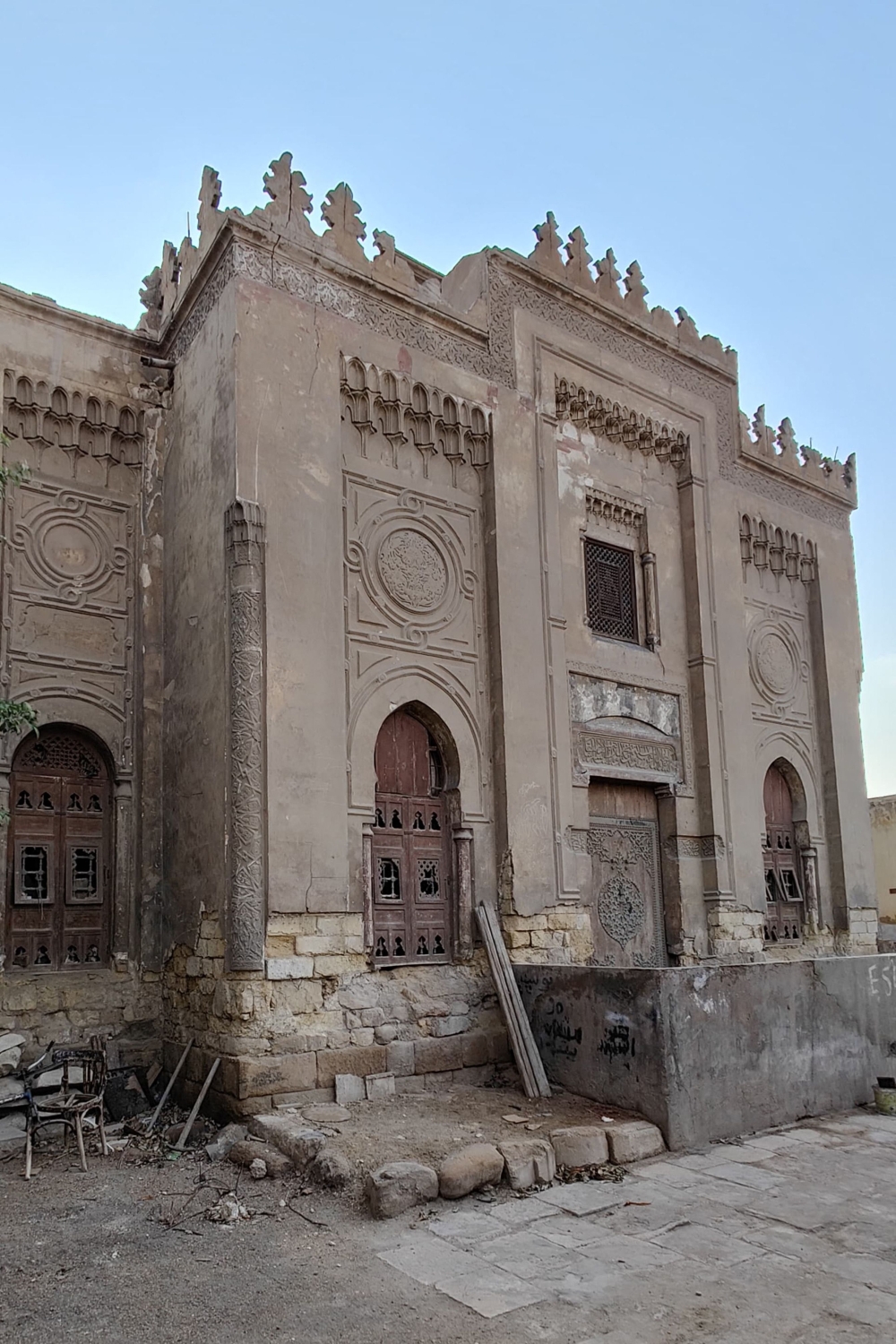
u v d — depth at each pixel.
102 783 11.46
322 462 10.98
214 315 11.19
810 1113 10.02
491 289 13.18
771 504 17.02
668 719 14.41
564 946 11.98
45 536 11.39
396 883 11.14
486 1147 7.69
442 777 11.84
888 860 25.95
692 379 15.74
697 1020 9.19
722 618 15.26
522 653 12.38
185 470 11.67
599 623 14.05
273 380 10.77
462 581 12.27
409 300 12.17
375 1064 9.98
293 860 9.82
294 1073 9.39
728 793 14.59
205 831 10.33
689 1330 5.30
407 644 11.53
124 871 11.21
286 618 10.28
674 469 15.45
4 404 11.25
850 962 10.91
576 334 14.12
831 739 17.17
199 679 10.78
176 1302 5.62
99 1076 9.05
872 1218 7.02
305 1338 5.21
